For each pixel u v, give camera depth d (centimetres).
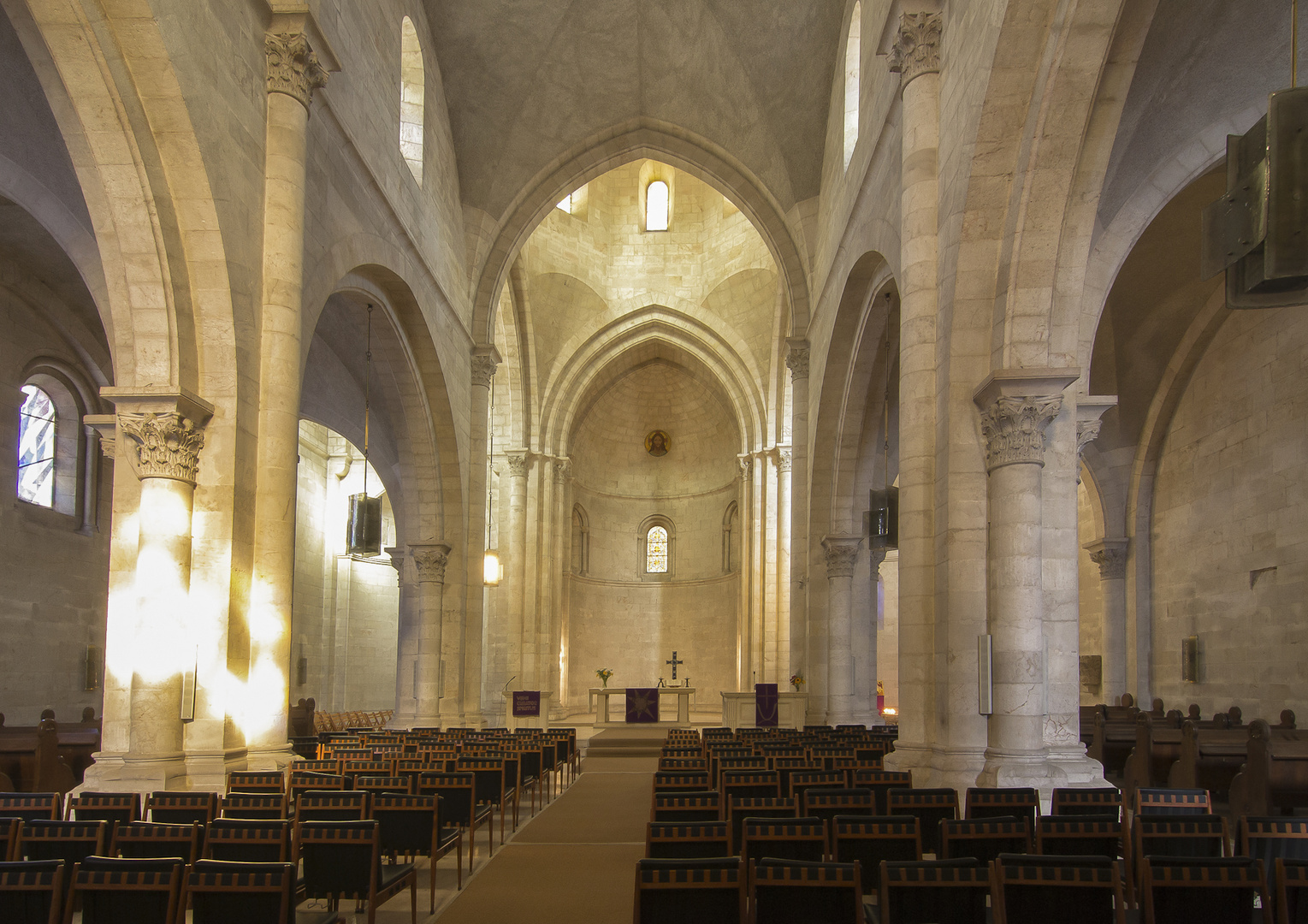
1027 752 1021
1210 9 1016
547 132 2400
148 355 1110
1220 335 1883
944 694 1148
